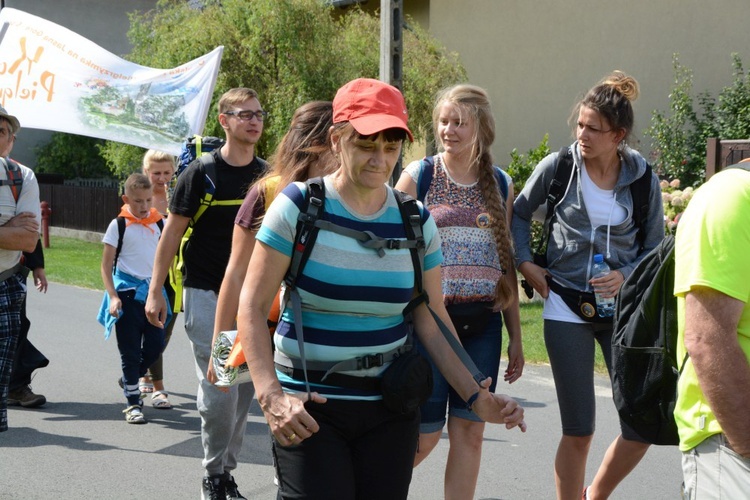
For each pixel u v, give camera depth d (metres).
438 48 17.14
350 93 2.70
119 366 7.89
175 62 16.22
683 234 2.40
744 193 2.32
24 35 8.20
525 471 5.17
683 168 13.77
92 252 18.81
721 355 2.28
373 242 2.71
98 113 8.12
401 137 2.70
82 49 8.16
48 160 28.25
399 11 9.47
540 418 6.25
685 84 14.13
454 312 3.89
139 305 6.18
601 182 4.04
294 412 2.54
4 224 5.09
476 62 17.69
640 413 2.85
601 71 15.68
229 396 4.23
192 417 6.31
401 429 2.82
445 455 5.48
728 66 14.08
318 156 3.36
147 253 6.23
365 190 2.75
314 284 2.68
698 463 2.48
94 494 4.71
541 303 10.73
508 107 17.20
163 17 17.73
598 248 4.00
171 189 5.45
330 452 2.71
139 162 18.88
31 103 8.15
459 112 3.90
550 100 16.48
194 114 8.14
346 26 16.73
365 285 2.70
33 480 4.91
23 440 5.66
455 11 18.02
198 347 4.37
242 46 15.79
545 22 16.48
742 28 13.87
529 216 4.20
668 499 4.73
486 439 5.79
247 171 4.53
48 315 10.62
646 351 2.80
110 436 5.79
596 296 3.91
